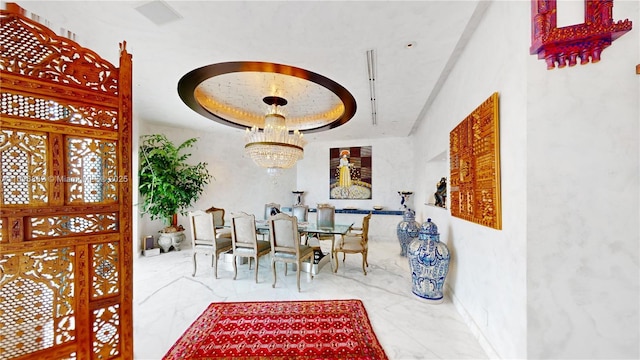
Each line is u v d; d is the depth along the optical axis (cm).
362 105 390
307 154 707
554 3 131
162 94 346
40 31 130
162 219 479
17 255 126
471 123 219
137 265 407
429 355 189
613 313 135
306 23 202
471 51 225
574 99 138
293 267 390
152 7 183
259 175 648
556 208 141
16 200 125
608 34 126
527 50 143
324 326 228
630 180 133
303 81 355
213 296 293
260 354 190
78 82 141
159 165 461
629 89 133
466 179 233
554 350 141
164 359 184
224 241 377
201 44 232
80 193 142
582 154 138
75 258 141
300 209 537
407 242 452
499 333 175
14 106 124
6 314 125
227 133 587
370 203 655
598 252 137
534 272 142
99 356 147
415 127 537
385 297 291
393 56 251
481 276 204
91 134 144
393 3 181
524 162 145
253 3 180
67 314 139
